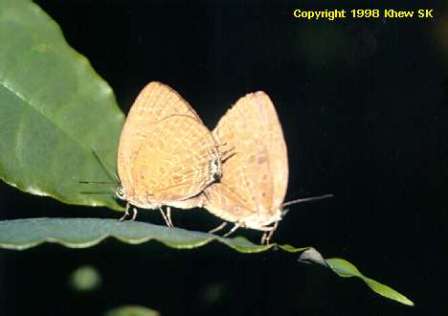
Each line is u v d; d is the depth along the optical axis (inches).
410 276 11.3
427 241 11.7
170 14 12.9
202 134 8.2
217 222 9.6
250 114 8.2
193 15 13.0
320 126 12.6
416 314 11.0
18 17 7.3
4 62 7.2
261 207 8.3
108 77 12.5
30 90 7.3
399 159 12.3
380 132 12.4
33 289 9.1
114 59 12.6
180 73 13.0
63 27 12.3
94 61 12.4
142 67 12.7
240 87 13.1
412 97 12.4
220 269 9.7
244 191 8.3
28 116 7.2
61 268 9.2
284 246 6.7
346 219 11.9
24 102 7.2
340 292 10.3
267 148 8.2
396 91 12.4
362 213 12.0
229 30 13.1
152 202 8.2
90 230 6.4
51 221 6.8
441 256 11.6
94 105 7.3
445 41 12.3
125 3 12.5
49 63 7.3
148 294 9.3
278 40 13.0
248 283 9.9
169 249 8.9
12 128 7.2
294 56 12.9
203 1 13.1
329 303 10.3
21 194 9.3
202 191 8.4
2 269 9.1
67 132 7.3
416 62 12.4
